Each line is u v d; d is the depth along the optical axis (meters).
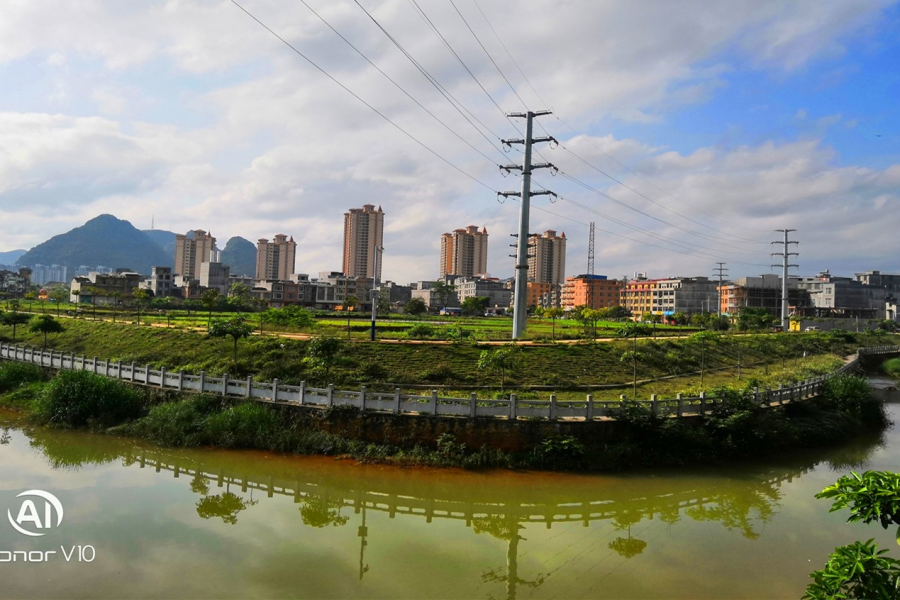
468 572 14.64
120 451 24.33
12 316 48.06
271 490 20.39
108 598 12.54
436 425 23.27
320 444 23.62
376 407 24.27
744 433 25.50
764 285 156.25
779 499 20.78
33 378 35.44
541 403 23.73
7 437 26.02
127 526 16.56
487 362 29.05
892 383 58.38
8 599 12.29
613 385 33.75
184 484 20.59
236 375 32.62
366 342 36.47
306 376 31.22
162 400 28.69
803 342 71.69
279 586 13.45
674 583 14.20
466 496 20.16
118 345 42.50
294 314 46.00
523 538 17.03
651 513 19.23
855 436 31.42
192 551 15.10
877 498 7.18
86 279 142.12
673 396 31.41
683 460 23.59
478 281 199.88
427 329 47.06
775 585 14.17
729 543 16.78
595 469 22.33
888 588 7.02
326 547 15.80
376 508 19.09
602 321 105.38
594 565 15.23
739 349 56.09
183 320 62.50
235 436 24.55
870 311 159.00
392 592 13.41
